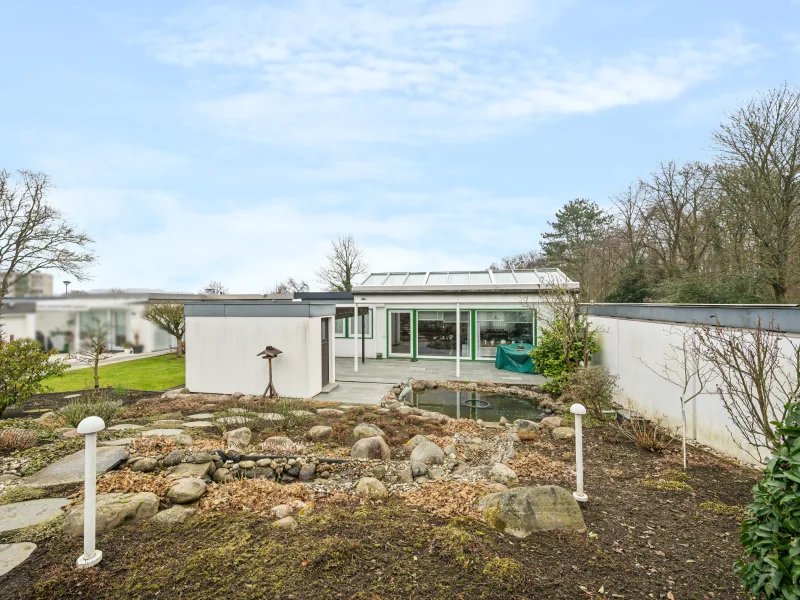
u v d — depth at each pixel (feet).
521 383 41.24
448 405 34.40
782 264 46.70
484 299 49.11
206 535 10.87
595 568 9.64
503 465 16.42
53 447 17.70
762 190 47.47
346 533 10.77
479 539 10.50
